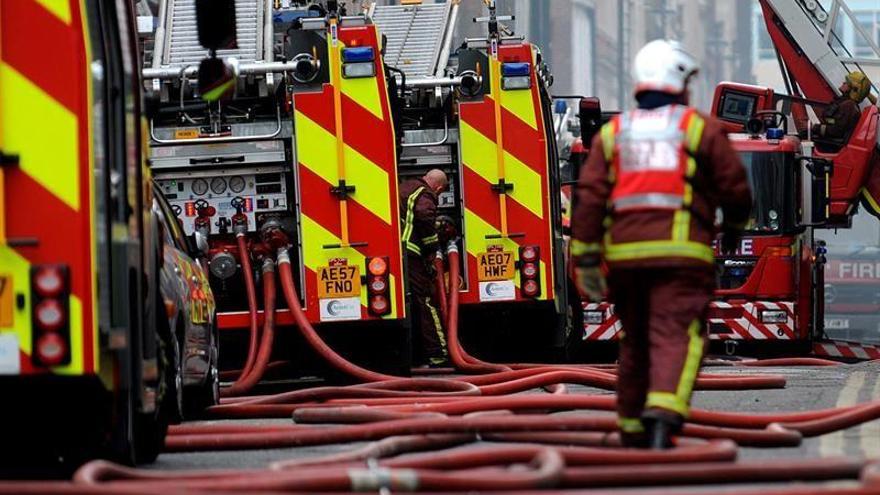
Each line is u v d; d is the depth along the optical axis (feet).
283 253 96.27
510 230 110.93
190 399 78.69
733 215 55.21
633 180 54.60
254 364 94.99
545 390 91.66
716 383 91.97
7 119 49.16
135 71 54.39
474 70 110.83
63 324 48.80
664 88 55.52
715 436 61.98
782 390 92.79
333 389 81.20
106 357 50.98
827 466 48.52
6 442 55.16
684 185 54.39
